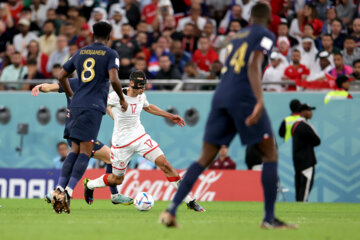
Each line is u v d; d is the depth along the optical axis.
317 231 17.45
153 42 60.44
